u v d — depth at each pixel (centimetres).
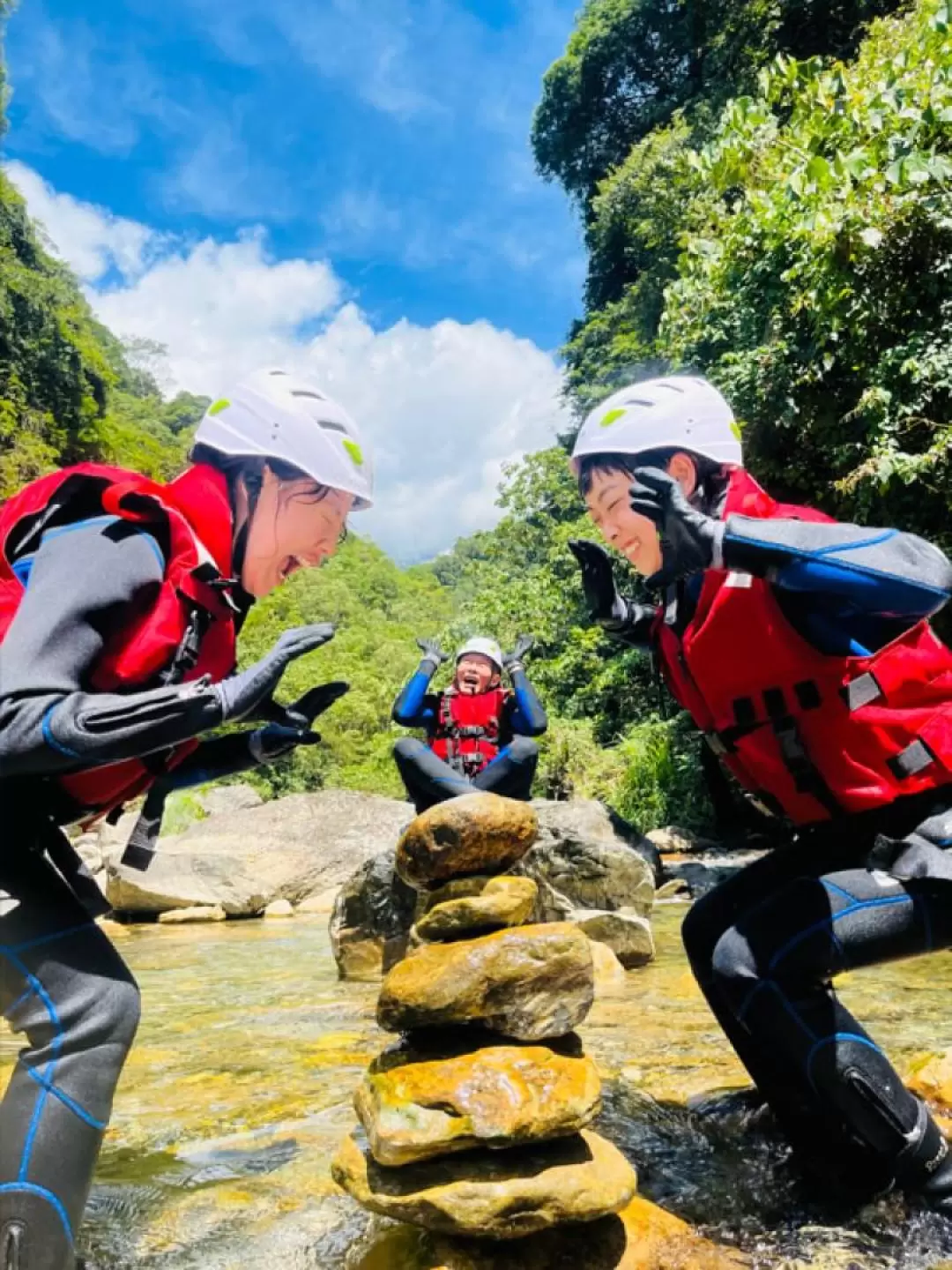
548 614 1515
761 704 140
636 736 1165
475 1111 119
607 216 2075
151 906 631
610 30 2341
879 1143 132
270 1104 188
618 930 362
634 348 1802
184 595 118
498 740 424
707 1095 183
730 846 960
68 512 119
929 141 536
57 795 122
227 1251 123
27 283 2638
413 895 364
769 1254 120
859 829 143
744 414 729
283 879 700
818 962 136
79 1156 106
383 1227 128
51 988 111
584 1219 118
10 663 100
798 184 576
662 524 133
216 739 153
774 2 1511
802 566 124
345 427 143
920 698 137
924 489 645
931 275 573
